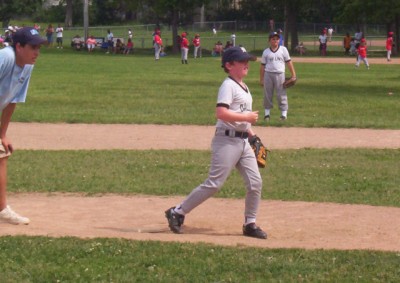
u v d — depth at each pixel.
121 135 34.62
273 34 39.00
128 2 136.75
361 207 20.77
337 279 14.16
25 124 37.84
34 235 16.75
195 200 17.89
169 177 24.86
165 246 16.02
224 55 17.45
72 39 142.25
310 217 19.58
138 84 62.81
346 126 37.84
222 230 18.36
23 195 22.23
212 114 42.09
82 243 16.08
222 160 17.58
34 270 14.40
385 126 37.81
